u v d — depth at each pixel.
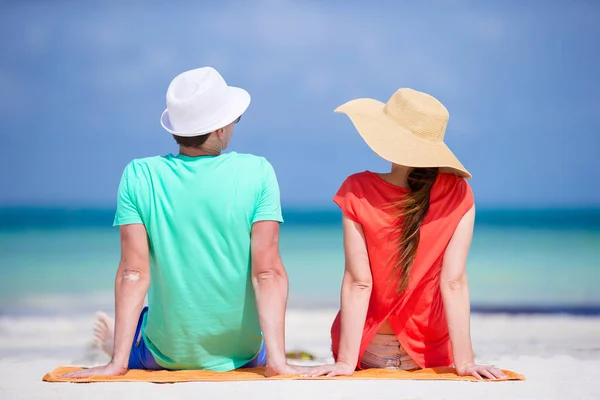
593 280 16.20
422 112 4.02
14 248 23.20
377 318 4.18
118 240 25.23
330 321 11.27
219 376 3.88
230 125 4.12
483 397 3.45
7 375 4.50
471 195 4.10
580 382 3.88
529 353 7.36
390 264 4.06
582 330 9.73
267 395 3.42
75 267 18.86
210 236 3.97
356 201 4.05
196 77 4.02
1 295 14.08
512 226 30.72
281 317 4.00
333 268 19.38
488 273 17.58
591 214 35.69
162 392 3.49
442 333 4.20
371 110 4.23
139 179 4.00
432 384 3.71
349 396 3.40
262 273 4.02
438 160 3.92
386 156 3.96
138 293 4.01
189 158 4.03
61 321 10.94
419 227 3.99
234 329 4.12
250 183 4.00
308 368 3.98
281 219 4.07
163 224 3.96
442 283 4.05
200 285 4.00
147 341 4.24
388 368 4.25
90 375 3.89
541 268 18.41
